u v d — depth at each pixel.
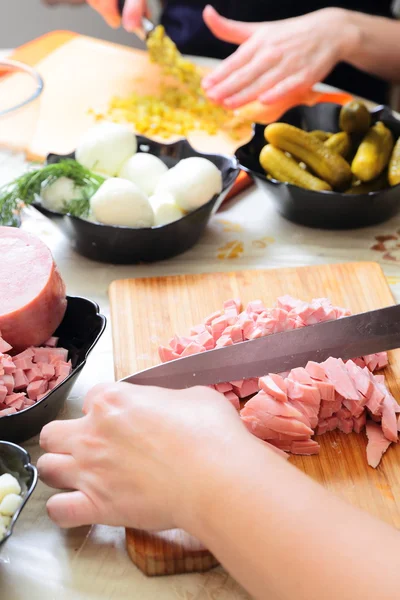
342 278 1.14
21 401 0.85
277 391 0.85
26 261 0.95
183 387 0.90
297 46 1.63
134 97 1.72
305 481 0.68
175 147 1.33
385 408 0.88
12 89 1.33
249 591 0.66
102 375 1.01
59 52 1.93
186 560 0.75
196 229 1.21
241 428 0.73
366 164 1.23
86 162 1.27
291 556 0.63
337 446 0.88
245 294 1.12
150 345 1.03
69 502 0.76
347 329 0.95
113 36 2.80
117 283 1.13
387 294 1.12
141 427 0.73
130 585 0.75
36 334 0.94
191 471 0.69
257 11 2.02
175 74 1.73
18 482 0.74
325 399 0.88
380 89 2.09
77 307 0.99
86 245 1.21
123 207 1.14
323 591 0.61
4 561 0.77
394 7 2.02
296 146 1.27
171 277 1.15
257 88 1.59
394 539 0.65
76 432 0.78
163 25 2.08
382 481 0.84
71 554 0.78
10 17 2.74
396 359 0.99
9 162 1.31
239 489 0.66
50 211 1.17
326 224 1.30
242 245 1.29
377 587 0.60
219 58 2.08
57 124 1.62
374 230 1.33
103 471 0.75
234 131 1.62
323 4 2.00
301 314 0.98
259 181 1.28
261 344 0.93
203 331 1.01
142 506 0.72
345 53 1.69
